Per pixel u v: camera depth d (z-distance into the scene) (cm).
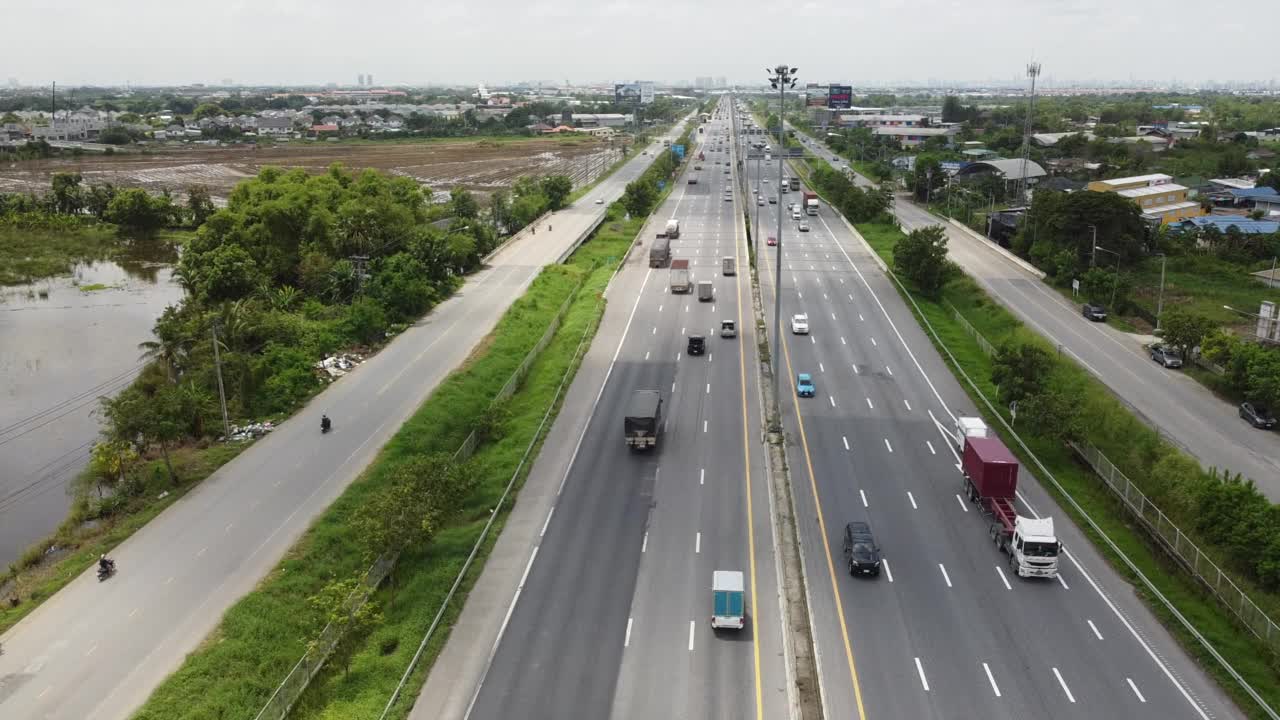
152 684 4469
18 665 4634
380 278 11088
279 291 11300
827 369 9038
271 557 5631
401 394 8419
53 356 10425
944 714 4103
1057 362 8500
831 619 4856
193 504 6356
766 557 5519
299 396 8331
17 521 6644
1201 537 5456
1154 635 4731
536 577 5344
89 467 7088
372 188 15462
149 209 18050
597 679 4391
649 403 7288
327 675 4528
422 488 5384
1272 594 4928
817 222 18150
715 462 6900
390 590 5291
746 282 12750
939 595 5091
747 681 4359
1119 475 6166
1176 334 8831
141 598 5225
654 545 5684
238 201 14775
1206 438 7200
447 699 4269
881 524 5925
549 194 19312
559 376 8781
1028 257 13788
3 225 18238
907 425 7606
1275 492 6203
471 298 11981
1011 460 5894
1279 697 4206
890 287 12462
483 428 7556
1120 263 12756
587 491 6450
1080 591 5147
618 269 13575
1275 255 12938
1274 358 7619
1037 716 4097
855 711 4122
